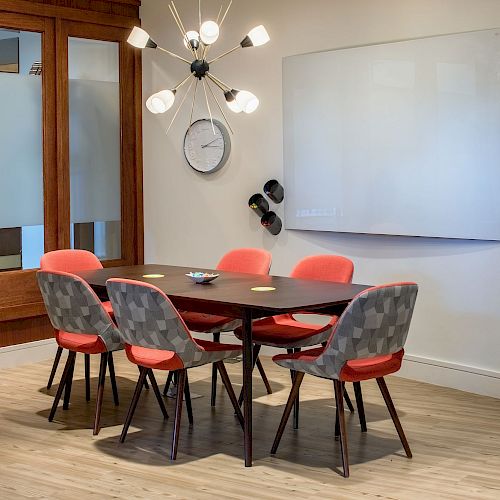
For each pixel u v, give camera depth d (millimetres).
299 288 5125
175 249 7773
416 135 6055
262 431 5133
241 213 7281
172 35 7602
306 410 5551
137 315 4609
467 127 5773
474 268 5891
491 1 5633
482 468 4512
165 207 7809
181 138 7613
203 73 5820
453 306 6031
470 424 5266
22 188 7102
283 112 6891
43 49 7156
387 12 6207
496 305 5789
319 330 5316
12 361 6902
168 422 5340
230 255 6234
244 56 7156
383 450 4797
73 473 4473
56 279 5098
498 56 5578
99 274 5828
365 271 6527
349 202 6496
